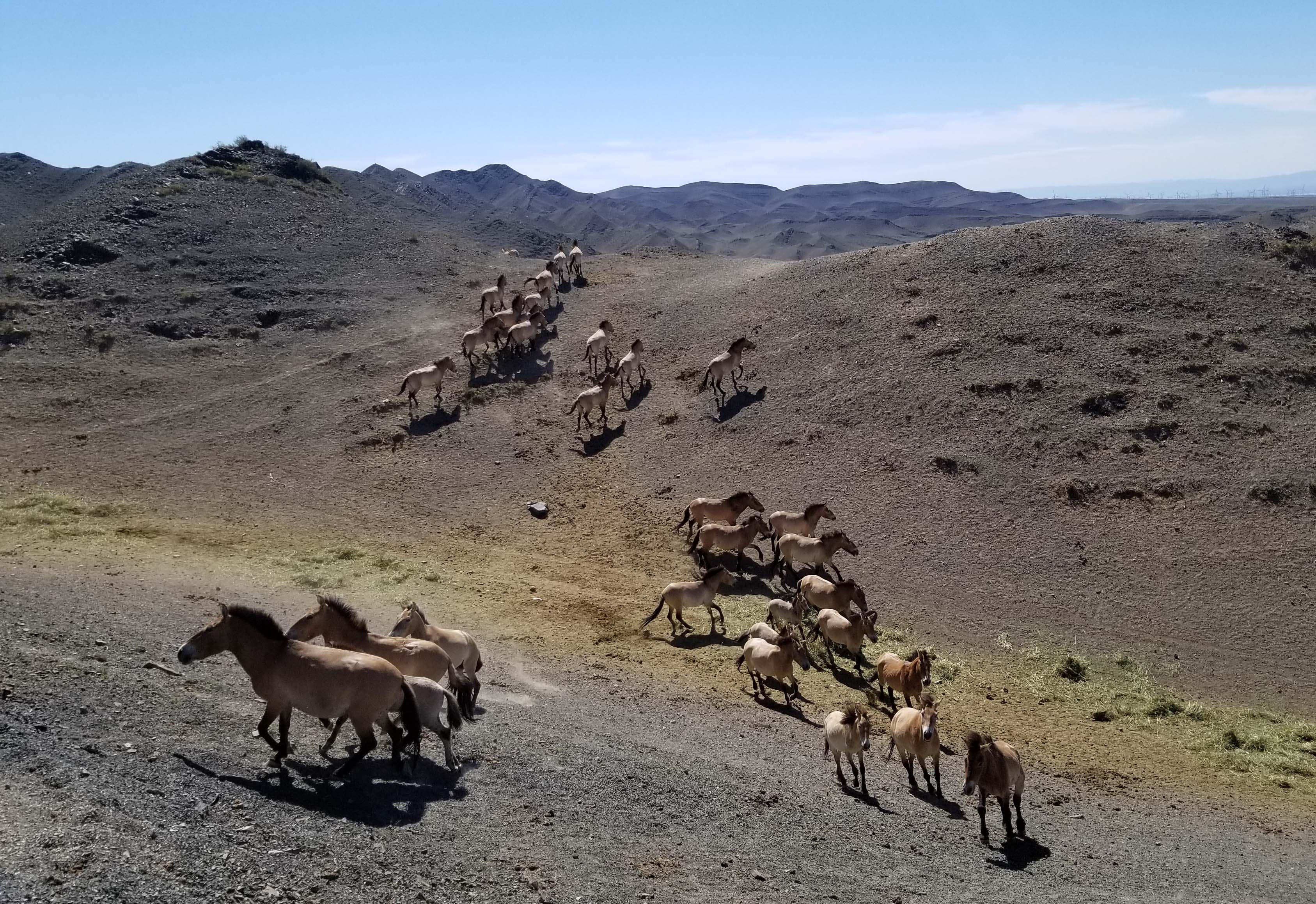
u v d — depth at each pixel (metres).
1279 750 17.27
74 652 13.08
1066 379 29.53
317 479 29.19
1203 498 24.98
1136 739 17.62
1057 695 19.11
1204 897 11.22
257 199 53.19
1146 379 29.20
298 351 38.59
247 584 20.95
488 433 31.88
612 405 33.09
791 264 42.62
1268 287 33.16
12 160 103.88
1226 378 29.00
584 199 196.62
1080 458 26.69
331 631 12.26
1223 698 19.19
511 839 9.63
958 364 31.03
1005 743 16.73
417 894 7.95
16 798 8.05
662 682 17.66
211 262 45.69
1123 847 12.77
